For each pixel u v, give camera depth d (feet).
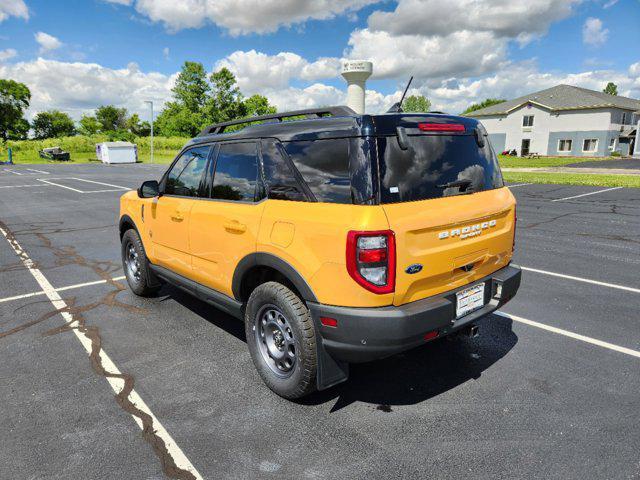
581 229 29.53
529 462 7.86
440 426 8.94
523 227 30.42
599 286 17.84
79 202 46.42
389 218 7.93
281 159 9.50
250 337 10.45
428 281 8.77
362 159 8.08
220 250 11.00
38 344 12.87
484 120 172.86
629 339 12.98
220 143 11.51
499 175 11.10
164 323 14.37
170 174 13.51
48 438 8.64
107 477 7.60
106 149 145.79
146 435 8.73
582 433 8.65
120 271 20.63
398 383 10.66
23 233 30.07
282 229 9.09
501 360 11.75
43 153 161.07
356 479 7.50
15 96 290.15
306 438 8.60
